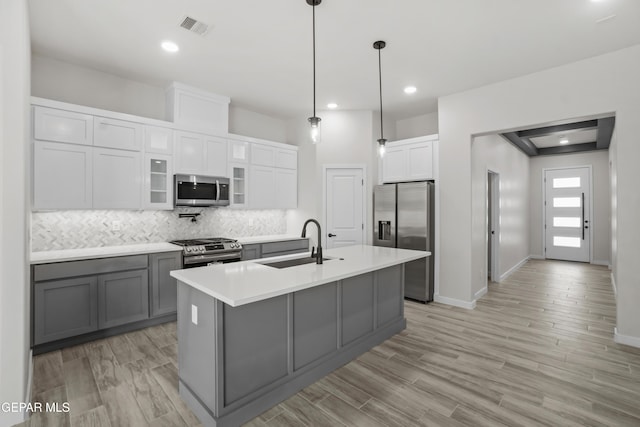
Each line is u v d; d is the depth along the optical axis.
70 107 3.13
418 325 3.58
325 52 3.19
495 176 5.73
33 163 2.94
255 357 2.05
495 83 3.91
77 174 3.18
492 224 5.78
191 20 2.65
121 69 3.55
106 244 3.62
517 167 7.04
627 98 3.03
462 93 4.20
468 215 4.18
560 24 2.66
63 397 2.19
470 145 4.14
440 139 4.42
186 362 2.16
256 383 2.05
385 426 1.92
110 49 3.12
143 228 3.90
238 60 3.34
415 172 4.75
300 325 2.33
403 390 2.30
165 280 3.53
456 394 2.25
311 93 4.31
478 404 2.13
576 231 7.73
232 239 4.36
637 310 3.00
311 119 2.68
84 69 3.51
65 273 2.89
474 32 2.81
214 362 1.86
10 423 1.90
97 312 3.08
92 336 3.10
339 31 2.80
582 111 3.28
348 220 5.06
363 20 2.64
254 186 4.73
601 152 7.35
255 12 2.53
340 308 2.65
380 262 2.69
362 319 2.92
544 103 3.53
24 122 1.99
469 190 4.16
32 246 3.16
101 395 2.22
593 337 3.23
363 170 5.03
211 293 1.78
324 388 2.33
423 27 2.73
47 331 2.81
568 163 7.80
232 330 1.92
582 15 2.53
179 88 3.92
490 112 3.95
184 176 3.87
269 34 2.85
